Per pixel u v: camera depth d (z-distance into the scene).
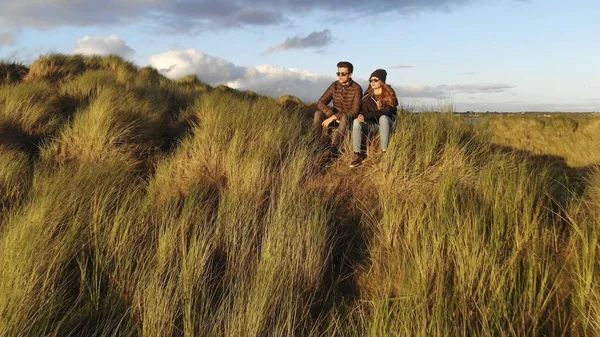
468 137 5.30
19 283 2.66
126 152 6.12
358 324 2.65
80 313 2.71
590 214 3.39
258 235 3.66
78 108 7.73
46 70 11.42
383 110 5.36
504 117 14.98
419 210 3.57
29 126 6.81
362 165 5.18
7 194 4.50
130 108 7.12
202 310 2.68
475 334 2.35
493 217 3.29
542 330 2.45
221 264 3.35
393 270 3.15
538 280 2.76
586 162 9.82
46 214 3.59
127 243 3.31
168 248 3.26
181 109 9.34
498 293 2.59
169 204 4.15
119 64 13.59
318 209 3.77
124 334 2.53
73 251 3.25
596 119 13.30
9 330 2.31
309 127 6.29
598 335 2.29
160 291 2.70
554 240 3.19
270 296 2.73
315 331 2.61
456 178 4.06
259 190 4.40
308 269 3.12
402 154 4.77
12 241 3.10
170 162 5.51
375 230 3.77
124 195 4.16
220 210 3.84
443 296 2.67
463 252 2.94
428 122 5.34
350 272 3.31
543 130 13.24
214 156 5.21
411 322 2.43
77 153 6.02
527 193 3.68
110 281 3.00
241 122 5.86
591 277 2.61
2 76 11.05
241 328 2.48
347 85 5.82
